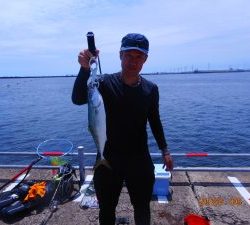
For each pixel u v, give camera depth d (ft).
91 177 20.56
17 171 22.56
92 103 10.03
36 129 81.71
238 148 58.23
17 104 155.94
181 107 123.85
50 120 97.30
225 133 71.10
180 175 20.90
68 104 148.56
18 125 88.94
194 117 96.48
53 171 21.74
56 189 17.49
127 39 10.38
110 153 10.95
